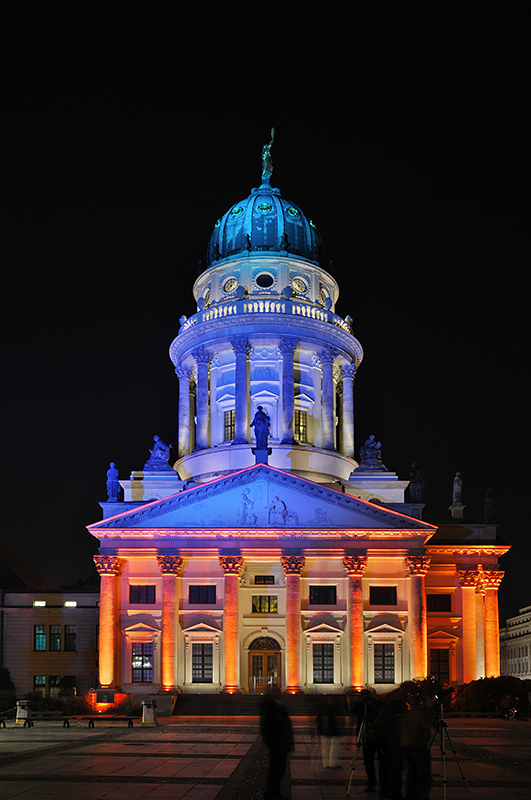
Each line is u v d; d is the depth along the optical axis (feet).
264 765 103.30
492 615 260.42
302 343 299.17
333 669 243.19
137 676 245.04
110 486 269.64
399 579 247.91
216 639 244.42
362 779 91.71
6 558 327.88
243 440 286.46
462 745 135.44
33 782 87.40
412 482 272.31
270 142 343.87
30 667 274.36
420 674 238.27
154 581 249.55
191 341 307.17
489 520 271.28
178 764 104.42
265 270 307.58
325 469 289.53
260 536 246.47
